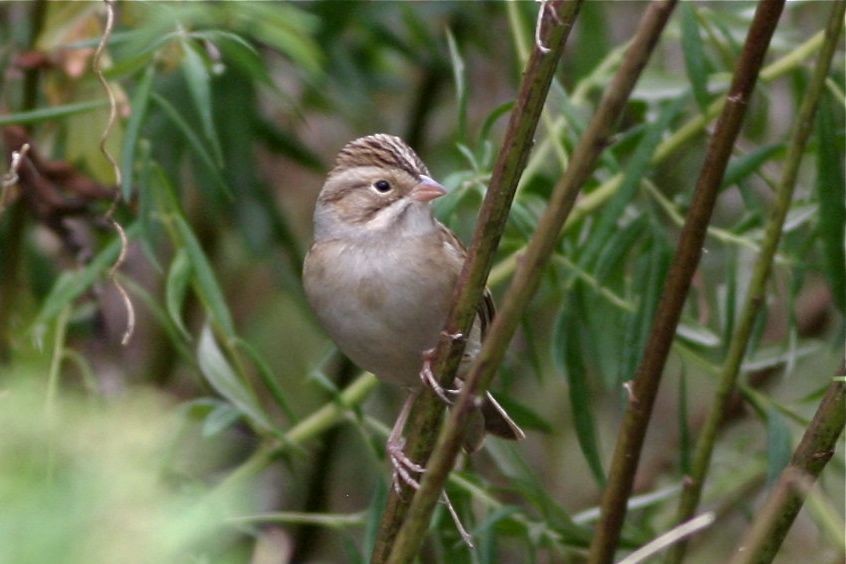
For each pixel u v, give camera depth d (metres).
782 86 13.40
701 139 10.71
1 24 11.89
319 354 14.40
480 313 9.22
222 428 9.23
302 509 12.69
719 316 11.14
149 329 13.38
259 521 10.05
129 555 2.85
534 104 6.09
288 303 14.81
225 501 3.22
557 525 9.74
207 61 9.13
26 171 10.15
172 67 9.78
